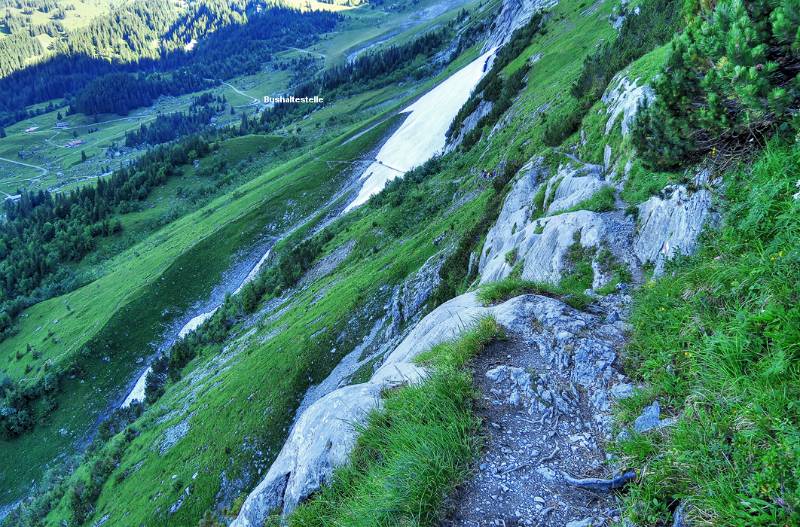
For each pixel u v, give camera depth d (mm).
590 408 6520
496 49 132750
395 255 62438
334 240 91875
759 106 7387
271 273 99375
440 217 62844
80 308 128000
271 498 7254
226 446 52094
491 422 6344
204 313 115500
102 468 64688
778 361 4441
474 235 39406
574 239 16203
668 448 4867
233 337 88500
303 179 146750
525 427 6262
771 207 6863
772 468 3732
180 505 49188
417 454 5500
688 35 9391
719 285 6539
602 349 7469
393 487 5199
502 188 41656
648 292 9227
